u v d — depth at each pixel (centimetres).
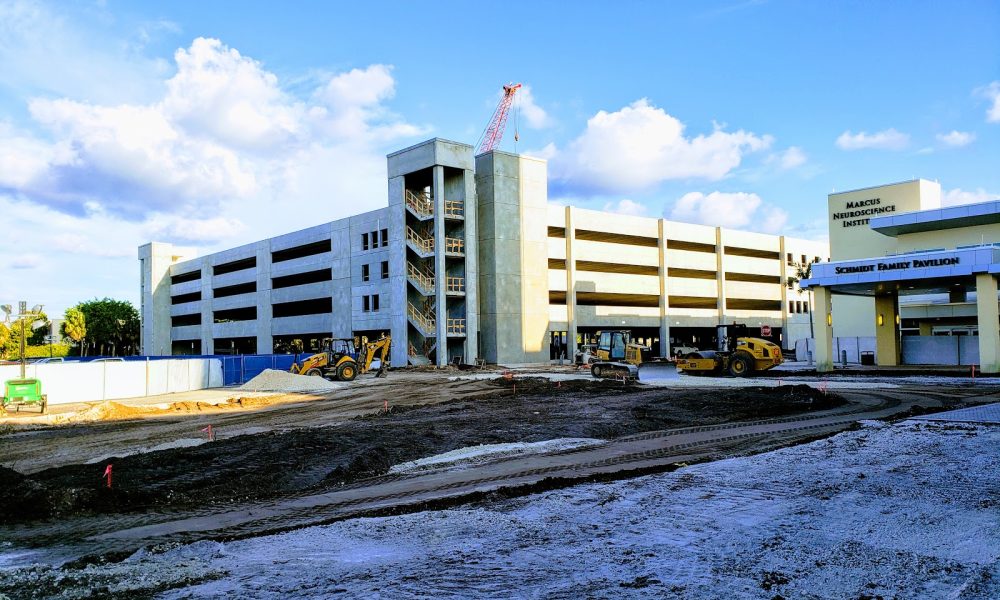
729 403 2294
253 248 8112
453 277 5922
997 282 3550
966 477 1124
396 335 5966
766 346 3738
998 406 2131
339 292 6819
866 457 1310
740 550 771
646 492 1065
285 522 980
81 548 864
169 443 1738
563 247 6669
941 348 4478
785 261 8662
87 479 1240
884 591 643
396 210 6034
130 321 11231
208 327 8950
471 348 5859
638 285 7194
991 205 4572
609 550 783
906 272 3753
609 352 3897
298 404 2948
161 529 953
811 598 629
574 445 1606
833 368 4175
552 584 676
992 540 795
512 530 870
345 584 686
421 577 702
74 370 3425
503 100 9869
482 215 6166
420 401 2870
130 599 653
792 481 1116
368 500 1109
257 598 650
